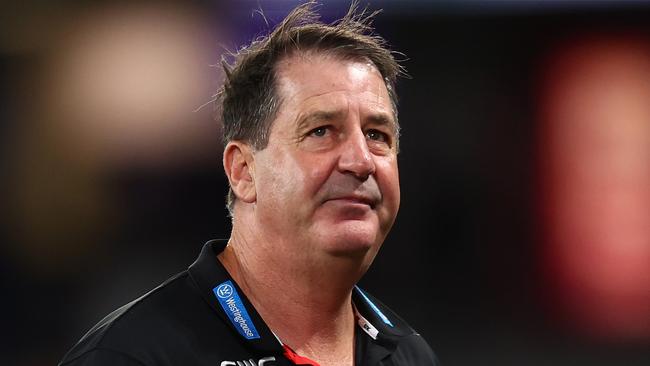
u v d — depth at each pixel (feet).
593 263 56.29
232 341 17.63
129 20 54.80
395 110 19.75
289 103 17.84
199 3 54.54
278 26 20.40
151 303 17.79
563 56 56.49
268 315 18.70
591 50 56.39
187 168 55.11
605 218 56.18
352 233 17.39
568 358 56.18
